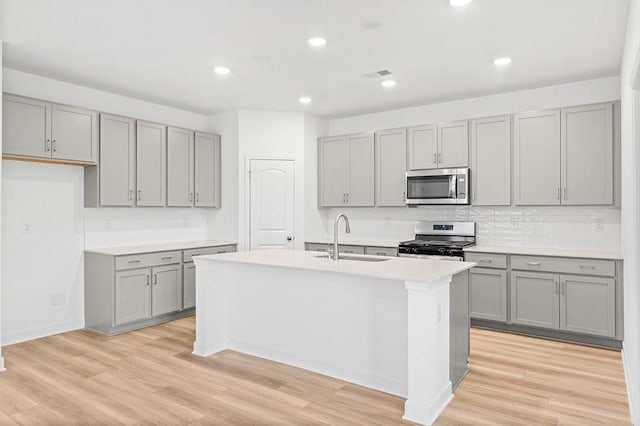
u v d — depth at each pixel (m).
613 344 3.73
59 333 4.22
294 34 3.16
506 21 2.95
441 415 2.53
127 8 2.76
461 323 3.06
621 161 3.76
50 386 2.94
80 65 3.80
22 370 3.23
